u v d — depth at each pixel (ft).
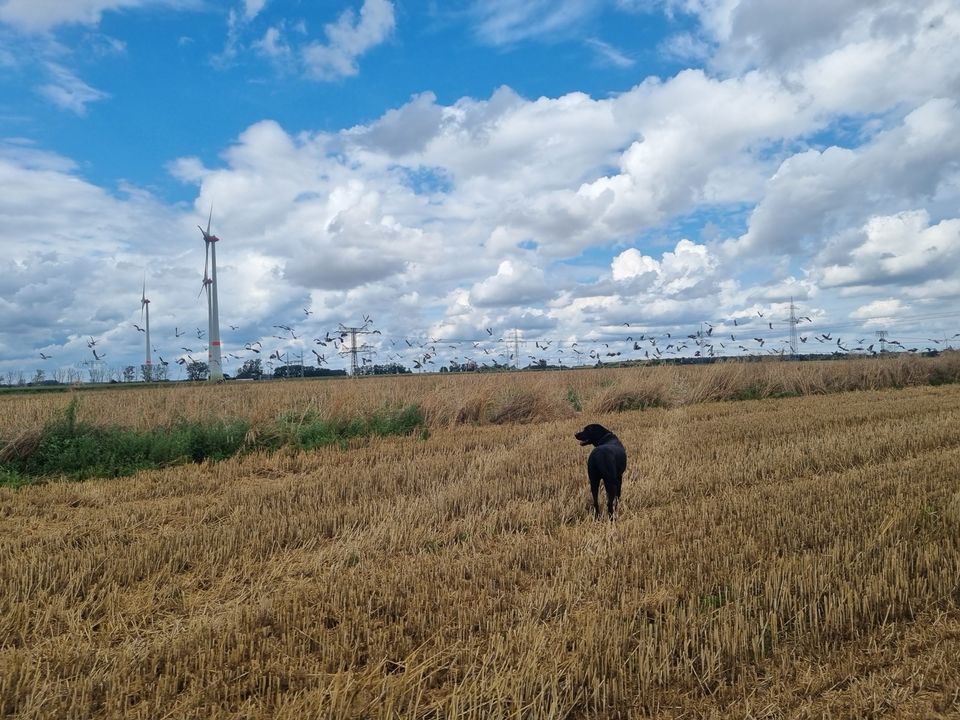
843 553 20.25
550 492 31.89
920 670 14.14
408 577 20.06
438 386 62.95
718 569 19.79
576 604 18.21
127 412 47.42
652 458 38.06
